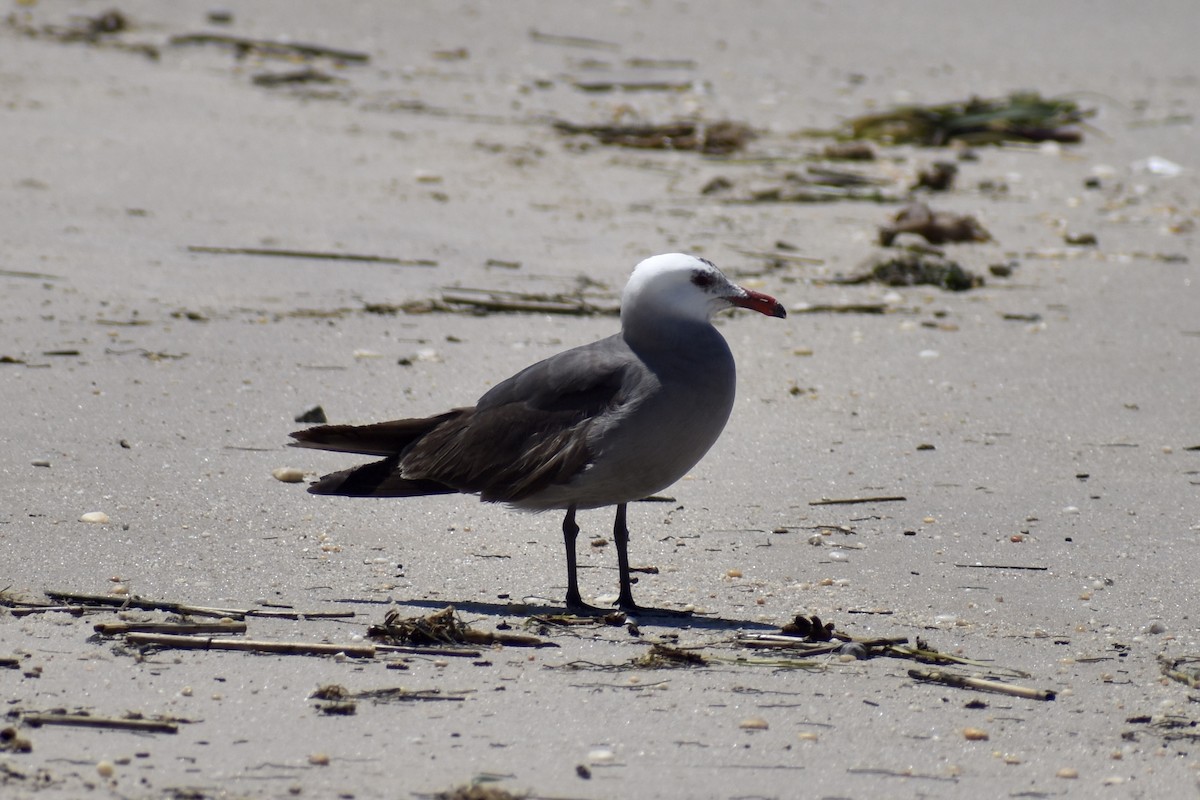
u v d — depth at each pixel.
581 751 7.35
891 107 28.73
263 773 6.99
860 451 12.94
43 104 25.91
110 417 12.98
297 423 13.09
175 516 10.89
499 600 9.70
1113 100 30.36
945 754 7.45
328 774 7.00
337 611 9.23
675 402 9.49
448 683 8.16
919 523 11.34
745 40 34.75
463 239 19.70
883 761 7.36
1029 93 29.52
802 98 30.23
